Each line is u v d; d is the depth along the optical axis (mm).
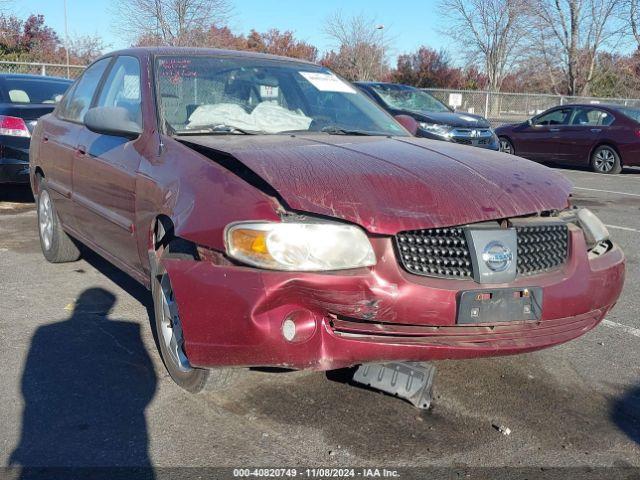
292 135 4086
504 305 3139
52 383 3699
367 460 3025
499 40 36312
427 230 3059
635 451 3174
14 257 6258
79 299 5074
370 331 2967
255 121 4250
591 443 3230
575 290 3352
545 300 3248
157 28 23219
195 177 3338
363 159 3451
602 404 3619
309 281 2881
